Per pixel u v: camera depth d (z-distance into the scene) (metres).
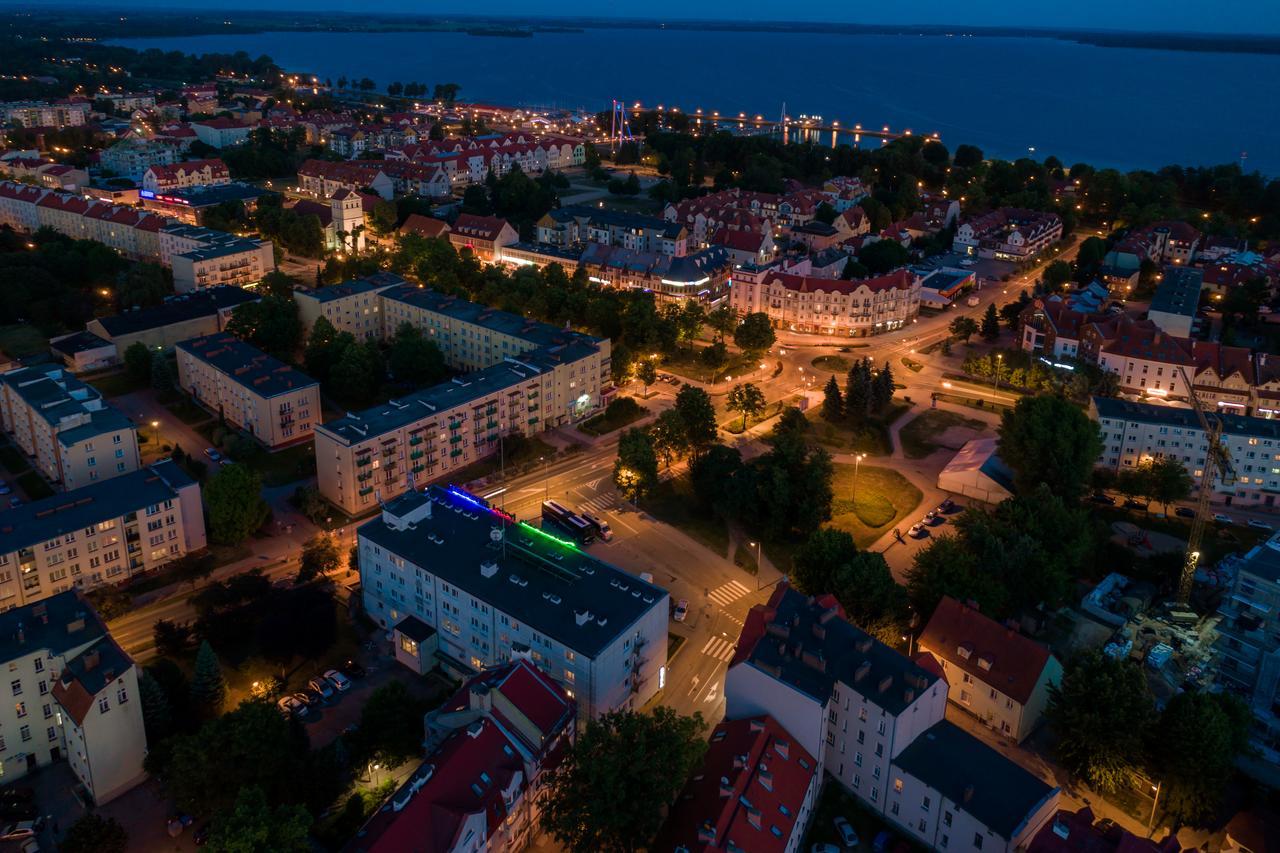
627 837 117.62
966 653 152.38
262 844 109.19
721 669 164.12
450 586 156.62
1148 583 191.50
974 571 171.00
